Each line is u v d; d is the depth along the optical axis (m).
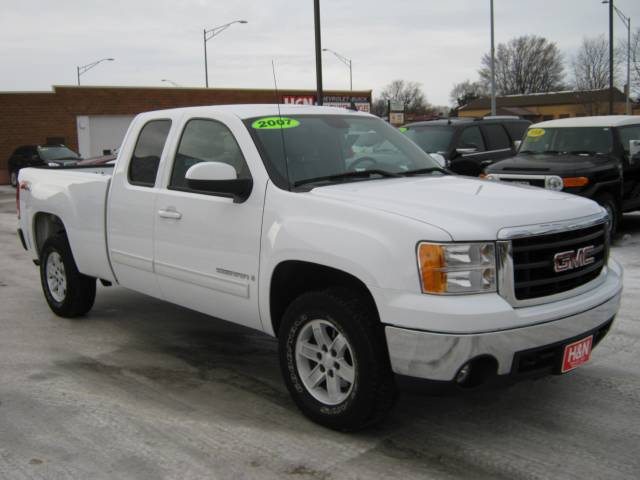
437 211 3.65
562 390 4.64
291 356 4.12
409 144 5.41
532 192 4.25
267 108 4.93
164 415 4.28
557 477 3.48
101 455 3.74
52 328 6.28
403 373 3.55
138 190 5.27
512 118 14.44
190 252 4.79
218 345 5.77
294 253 3.98
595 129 11.05
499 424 4.12
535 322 3.50
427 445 3.84
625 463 3.62
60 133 33.44
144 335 6.06
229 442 3.89
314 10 16.44
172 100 35.84
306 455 3.72
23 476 3.52
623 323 6.14
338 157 4.71
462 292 3.43
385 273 3.52
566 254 3.74
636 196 10.92
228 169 4.30
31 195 6.75
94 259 5.87
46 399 4.54
